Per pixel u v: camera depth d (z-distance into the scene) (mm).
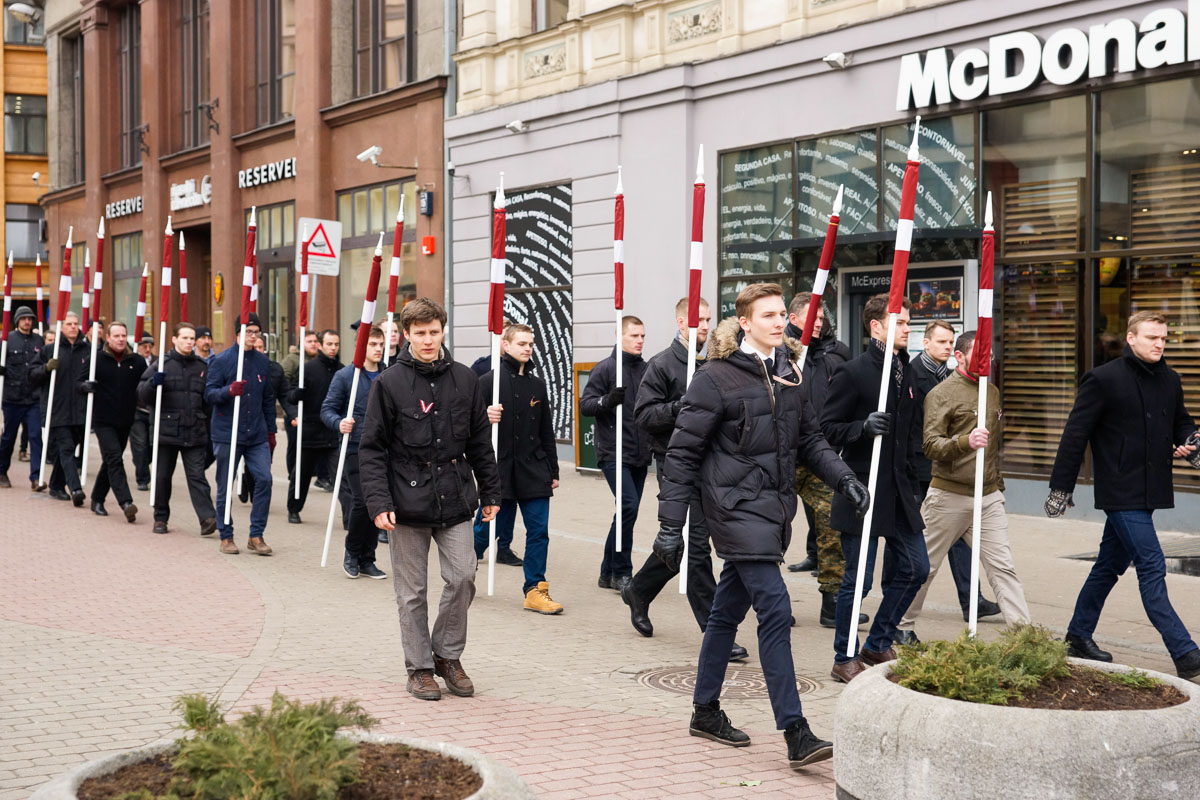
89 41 34594
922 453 8008
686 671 7078
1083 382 7004
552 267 19094
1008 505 13414
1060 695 4184
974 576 6652
